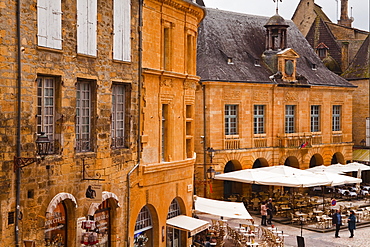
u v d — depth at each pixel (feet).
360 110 196.34
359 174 157.38
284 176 130.21
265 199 144.56
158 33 83.82
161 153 85.76
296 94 166.71
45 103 60.03
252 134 155.22
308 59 184.55
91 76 66.28
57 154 60.90
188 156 96.43
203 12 97.66
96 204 66.33
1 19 53.06
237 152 150.00
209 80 144.56
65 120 61.67
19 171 55.26
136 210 78.59
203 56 153.58
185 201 93.86
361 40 207.72
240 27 170.91
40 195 58.39
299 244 95.66
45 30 58.39
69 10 62.03
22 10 55.36
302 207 140.15
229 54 158.92
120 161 73.56
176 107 90.22
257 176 131.44
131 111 76.07
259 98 156.87
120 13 72.18
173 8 87.51
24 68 55.77
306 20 221.05
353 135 198.18
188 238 94.17
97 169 67.72
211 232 104.83
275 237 102.73
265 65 165.78
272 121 160.45
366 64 197.26
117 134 74.54
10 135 54.44
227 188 158.92
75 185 63.82
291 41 186.70
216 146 147.02
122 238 74.33
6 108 53.93
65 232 63.77
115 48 71.26
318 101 175.11
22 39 55.42
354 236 116.98
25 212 56.49
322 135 176.76
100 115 68.23
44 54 58.39
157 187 84.64
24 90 55.83
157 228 85.20
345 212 133.69
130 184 75.87
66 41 61.67
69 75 62.28
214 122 146.61
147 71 79.41
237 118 152.35
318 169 153.48
